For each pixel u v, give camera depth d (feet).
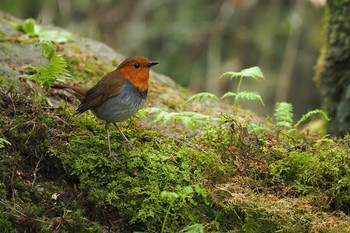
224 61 67.21
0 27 45.24
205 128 33.35
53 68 32.83
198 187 29.01
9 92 33.78
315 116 44.68
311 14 67.26
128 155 30.81
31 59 40.88
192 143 33.04
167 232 28.60
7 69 37.63
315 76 44.52
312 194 30.73
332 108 42.83
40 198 28.68
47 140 30.76
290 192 30.89
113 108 30.73
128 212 28.91
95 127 32.86
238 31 67.87
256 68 33.17
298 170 31.68
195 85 65.31
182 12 67.72
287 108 36.58
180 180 30.09
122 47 67.41
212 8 69.46
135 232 27.84
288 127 36.32
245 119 38.19
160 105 40.78
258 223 28.96
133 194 29.30
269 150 32.68
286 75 64.49
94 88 31.12
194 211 29.30
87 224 28.04
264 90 64.69
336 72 42.88
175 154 31.53
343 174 31.60
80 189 29.40
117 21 68.80
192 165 31.07
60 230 27.37
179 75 65.98
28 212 27.53
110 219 28.91
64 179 29.94
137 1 70.03
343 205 30.83
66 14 67.56
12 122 31.37
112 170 30.09
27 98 33.63
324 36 44.21
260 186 30.83
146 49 67.46
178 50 66.85
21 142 30.42
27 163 29.96
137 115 34.27
